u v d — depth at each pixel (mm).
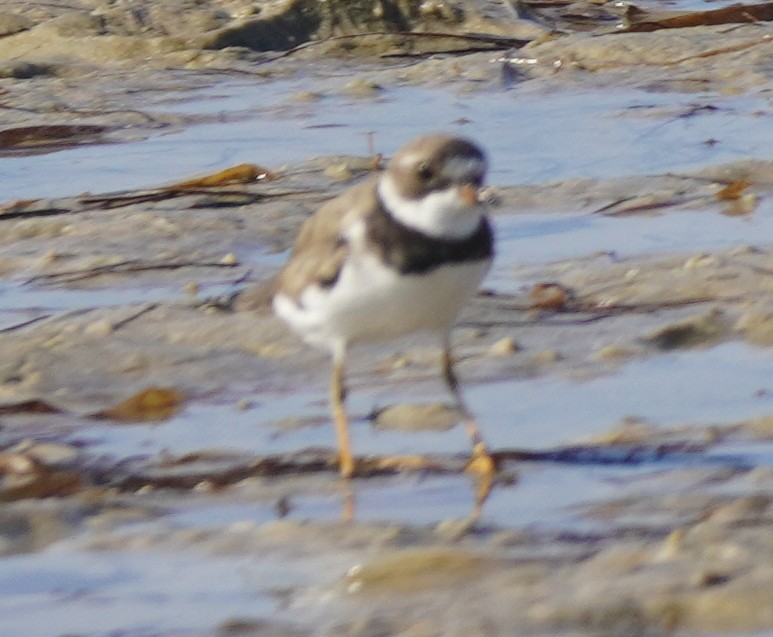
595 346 11039
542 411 9852
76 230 14484
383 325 8812
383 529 7645
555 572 6789
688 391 10039
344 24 25750
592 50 22359
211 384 10781
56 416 10195
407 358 10953
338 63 24328
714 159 16469
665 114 18734
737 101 19359
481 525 7723
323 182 16188
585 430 9445
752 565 6598
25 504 8258
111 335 11555
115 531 7895
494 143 17922
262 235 14266
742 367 10438
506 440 9375
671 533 7219
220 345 11344
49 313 12203
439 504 8258
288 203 15188
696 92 20094
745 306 11477
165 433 9789
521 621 6285
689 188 15305
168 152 18219
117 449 9484
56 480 8664
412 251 8492
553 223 14508
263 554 7449
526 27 25969
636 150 17125
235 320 11688
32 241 14352
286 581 7055
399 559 7020
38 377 10953
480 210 8508
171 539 7730
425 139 8531
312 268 8797
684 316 11508
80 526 8000
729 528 7055
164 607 6875
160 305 12039
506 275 12883
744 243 13383
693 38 22719
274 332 11461
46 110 20922
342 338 8938
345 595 6793
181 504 8422
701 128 17953
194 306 11992
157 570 7344
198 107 20953
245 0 26109
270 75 23312
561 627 6230
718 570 6547
